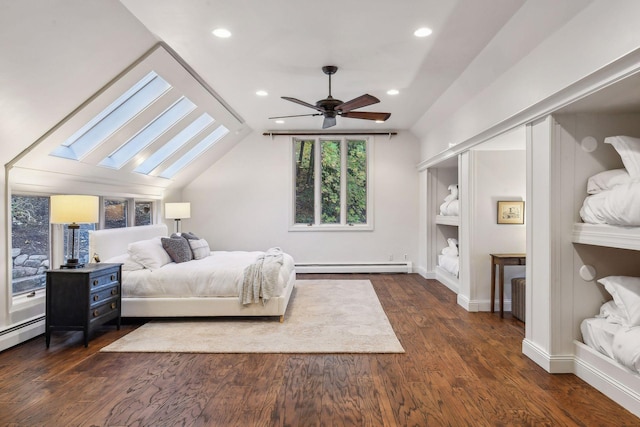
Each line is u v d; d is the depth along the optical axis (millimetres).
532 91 3096
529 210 3178
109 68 3182
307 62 3791
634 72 2029
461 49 3473
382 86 4539
